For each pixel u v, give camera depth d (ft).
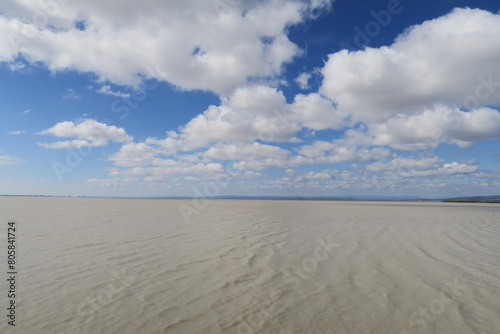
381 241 35.17
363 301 17.40
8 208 88.38
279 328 14.14
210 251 29.58
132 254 27.99
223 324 14.56
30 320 14.71
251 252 29.27
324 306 16.71
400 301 17.40
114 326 14.23
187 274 22.29
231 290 19.13
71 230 41.86
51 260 25.54
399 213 82.17
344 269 23.73
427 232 42.34
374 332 13.80
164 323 14.62
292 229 45.14
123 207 106.42
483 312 15.90
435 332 13.80
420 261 26.02
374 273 22.66
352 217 67.26
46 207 99.09
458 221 58.44
